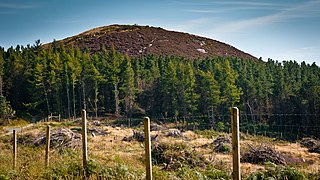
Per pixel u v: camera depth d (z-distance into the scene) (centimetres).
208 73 5944
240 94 5872
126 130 3719
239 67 7406
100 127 3844
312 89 5294
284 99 5984
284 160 1811
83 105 6738
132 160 1448
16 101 6806
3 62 7438
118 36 12144
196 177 862
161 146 1619
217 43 13825
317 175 865
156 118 6131
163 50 11262
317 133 4756
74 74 6391
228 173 952
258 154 1794
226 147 2136
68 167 726
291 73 7500
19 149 1739
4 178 685
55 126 4038
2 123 5075
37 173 720
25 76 6962
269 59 9038
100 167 716
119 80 6975
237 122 457
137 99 6994
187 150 1563
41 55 8138
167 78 6241
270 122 5681
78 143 2011
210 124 5397
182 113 6209
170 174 836
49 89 6694
